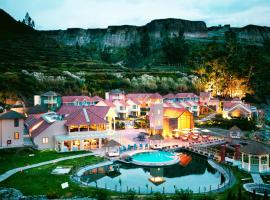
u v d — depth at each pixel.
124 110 118.69
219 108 139.75
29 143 71.56
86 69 198.12
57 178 50.56
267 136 90.44
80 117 73.88
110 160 63.81
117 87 168.25
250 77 163.88
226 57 165.62
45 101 112.81
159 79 184.50
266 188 47.78
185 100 140.00
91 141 74.88
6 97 126.56
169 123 89.38
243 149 57.94
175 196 43.00
